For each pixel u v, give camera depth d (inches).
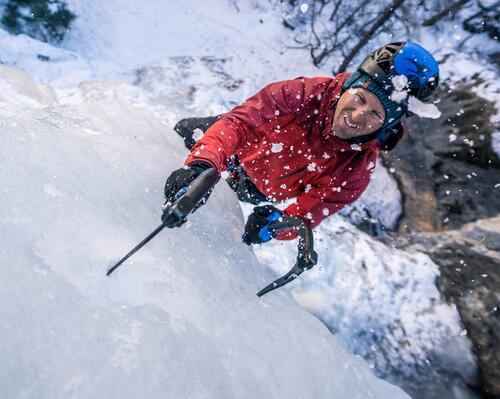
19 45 175.5
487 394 75.3
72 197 38.4
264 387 37.5
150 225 44.5
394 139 57.1
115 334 29.4
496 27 237.5
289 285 79.0
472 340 80.7
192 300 38.4
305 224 53.0
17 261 28.9
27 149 39.5
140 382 28.1
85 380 26.1
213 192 67.9
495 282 90.3
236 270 52.2
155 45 267.3
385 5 261.9
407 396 59.4
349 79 52.6
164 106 126.5
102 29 257.9
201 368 32.7
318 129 55.6
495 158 135.4
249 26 289.4
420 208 134.3
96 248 35.3
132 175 50.5
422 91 50.3
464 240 111.4
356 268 88.2
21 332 25.7
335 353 53.7
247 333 41.7
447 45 243.9
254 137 57.5
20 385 23.9
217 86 179.3
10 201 32.8
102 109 68.6
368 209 135.0
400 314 83.7
